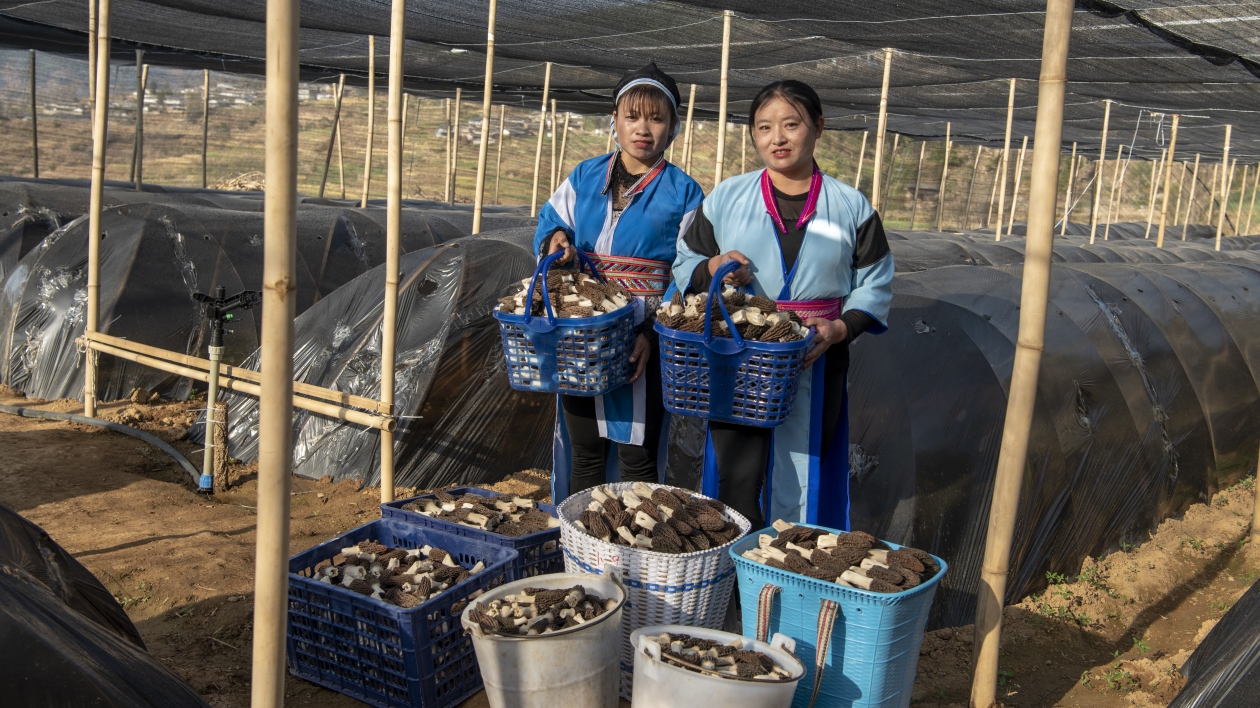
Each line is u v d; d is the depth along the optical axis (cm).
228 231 789
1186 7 510
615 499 307
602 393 320
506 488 555
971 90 952
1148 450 573
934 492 433
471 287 561
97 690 193
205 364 556
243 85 2745
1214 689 266
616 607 264
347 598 297
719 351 282
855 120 1480
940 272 583
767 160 308
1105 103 1010
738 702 232
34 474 524
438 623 296
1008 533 290
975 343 487
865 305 311
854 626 253
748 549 287
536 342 309
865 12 572
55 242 762
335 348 575
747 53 786
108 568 393
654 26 695
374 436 543
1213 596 486
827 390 326
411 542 358
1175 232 2622
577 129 3022
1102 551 527
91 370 641
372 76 849
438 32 786
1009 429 286
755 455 318
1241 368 706
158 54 1168
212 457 522
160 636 344
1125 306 638
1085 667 392
